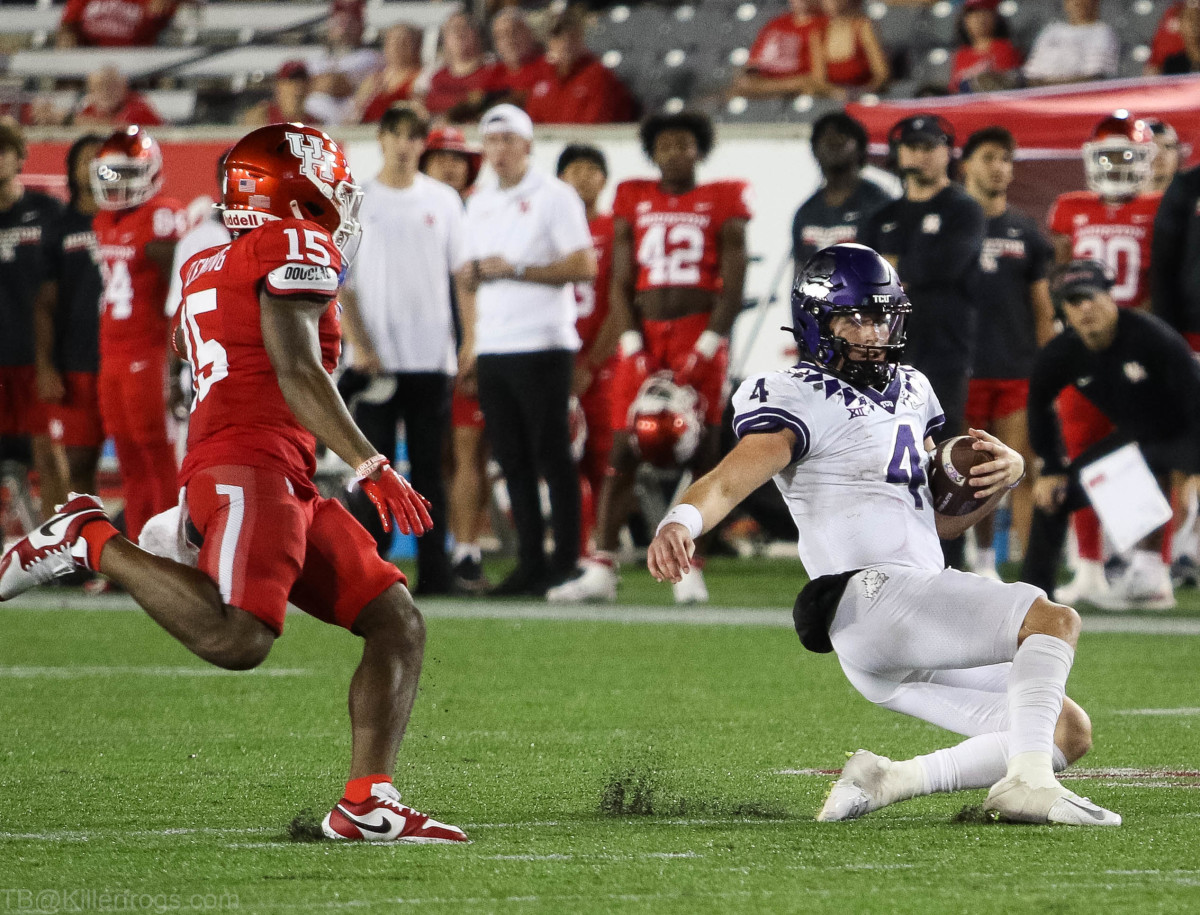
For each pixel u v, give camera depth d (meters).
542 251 36.59
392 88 60.78
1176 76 48.72
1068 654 14.45
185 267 14.76
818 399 15.16
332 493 41.19
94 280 39.38
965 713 15.37
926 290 32.81
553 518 38.56
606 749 19.23
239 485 13.68
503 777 17.31
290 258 13.67
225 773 17.42
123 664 27.64
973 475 15.38
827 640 15.30
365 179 53.78
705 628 32.84
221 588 13.34
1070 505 34.91
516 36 58.38
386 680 13.92
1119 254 39.47
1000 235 37.72
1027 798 14.31
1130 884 11.82
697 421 36.28
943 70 61.12
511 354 37.00
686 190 37.69
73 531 13.60
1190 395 33.84
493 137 36.47
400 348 37.22
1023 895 11.45
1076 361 34.03
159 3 70.62
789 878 12.06
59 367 39.97
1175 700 23.47
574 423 43.62
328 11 70.94
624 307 37.94
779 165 50.06
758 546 55.31
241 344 13.94
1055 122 46.94
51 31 71.69
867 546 15.09
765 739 20.08
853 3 59.22
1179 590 43.09
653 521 49.72
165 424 38.22
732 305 37.06
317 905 11.17
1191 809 15.17
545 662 27.67
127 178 37.28
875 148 46.91
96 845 13.43
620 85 57.94
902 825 14.44
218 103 67.94
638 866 12.51
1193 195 36.59
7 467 44.78
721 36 65.31
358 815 13.59
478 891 11.62
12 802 15.70
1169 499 36.62
